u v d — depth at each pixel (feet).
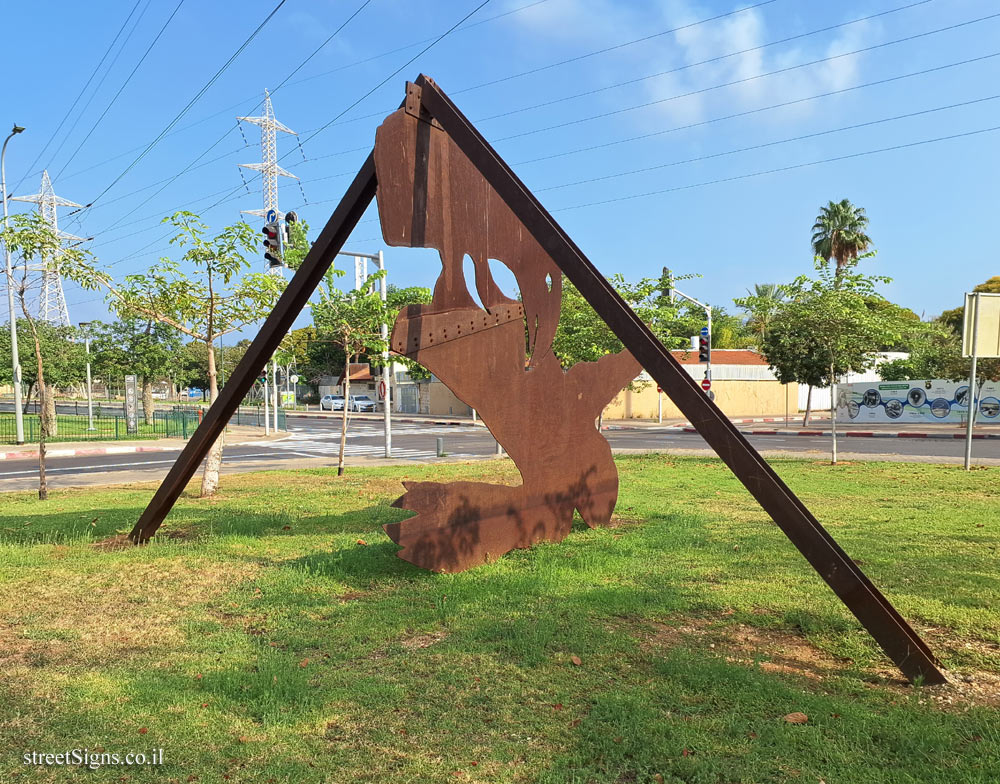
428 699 11.17
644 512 27.94
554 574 18.30
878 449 63.77
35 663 12.84
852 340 46.65
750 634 14.08
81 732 10.10
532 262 21.99
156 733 10.05
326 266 18.56
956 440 76.13
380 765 9.16
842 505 28.84
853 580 11.69
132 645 13.78
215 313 34.88
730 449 12.18
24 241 30.32
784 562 19.60
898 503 29.37
